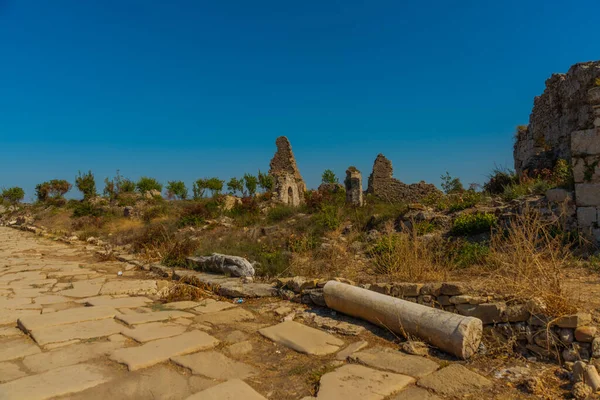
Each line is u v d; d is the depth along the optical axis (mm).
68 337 4883
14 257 13109
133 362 4105
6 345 4688
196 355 4426
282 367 4195
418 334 4660
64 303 6793
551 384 3627
